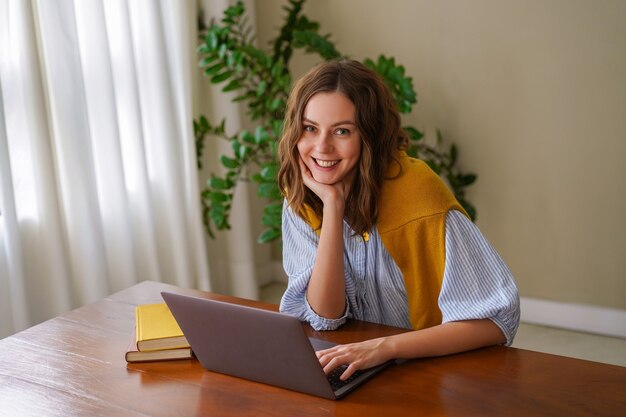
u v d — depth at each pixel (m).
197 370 1.34
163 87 2.85
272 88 2.89
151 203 2.86
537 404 1.15
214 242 3.37
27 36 2.33
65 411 1.21
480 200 3.15
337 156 1.44
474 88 3.04
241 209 3.30
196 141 3.06
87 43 2.58
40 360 1.41
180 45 2.94
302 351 1.16
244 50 2.81
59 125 2.48
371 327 1.52
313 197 1.59
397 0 3.12
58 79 2.45
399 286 1.55
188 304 1.24
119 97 2.74
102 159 2.68
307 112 1.43
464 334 1.34
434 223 1.42
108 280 2.67
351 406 1.17
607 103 2.79
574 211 2.96
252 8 3.36
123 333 1.54
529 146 2.98
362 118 1.41
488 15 2.94
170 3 2.90
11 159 2.40
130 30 2.69
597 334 3.01
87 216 2.57
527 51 2.89
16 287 2.38
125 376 1.33
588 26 2.76
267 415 1.16
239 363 1.27
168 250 3.04
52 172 2.45
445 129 3.15
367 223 1.49
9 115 2.38
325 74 1.42
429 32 3.08
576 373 1.25
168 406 1.21
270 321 1.15
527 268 3.11
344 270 1.53
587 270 2.98
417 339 1.32
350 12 3.24
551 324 3.09
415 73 3.16
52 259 2.49
